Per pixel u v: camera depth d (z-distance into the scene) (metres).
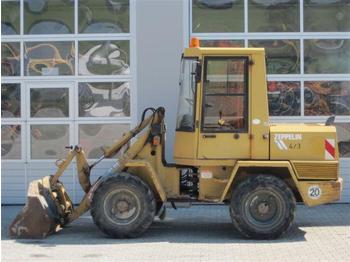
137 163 11.31
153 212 11.04
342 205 14.70
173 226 12.34
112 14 15.12
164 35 14.83
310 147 11.15
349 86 14.98
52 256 9.68
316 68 15.00
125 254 9.79
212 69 11.14
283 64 15.02
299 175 11.13
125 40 15.08
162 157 11.57
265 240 10.85
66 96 15.23
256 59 11.11
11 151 15.29
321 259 9.38
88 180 11.89
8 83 15.27
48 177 12.00
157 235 11.41
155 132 11.52
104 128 15.16
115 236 11.04
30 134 15.27
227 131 11.11
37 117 15.25
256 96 11.11
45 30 15.27
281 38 14.99
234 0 15.00
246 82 11.12
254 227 10.82
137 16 14.85
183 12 14.79
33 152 15.27
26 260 9.41
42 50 15.27
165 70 14.83
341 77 14.98
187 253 9.83
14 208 14.80
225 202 11.39
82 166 11.89
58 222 11.70
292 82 14.99
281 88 15.00
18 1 15.27
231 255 9.66
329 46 15.01
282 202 10.80
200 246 10.38
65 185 15.05
